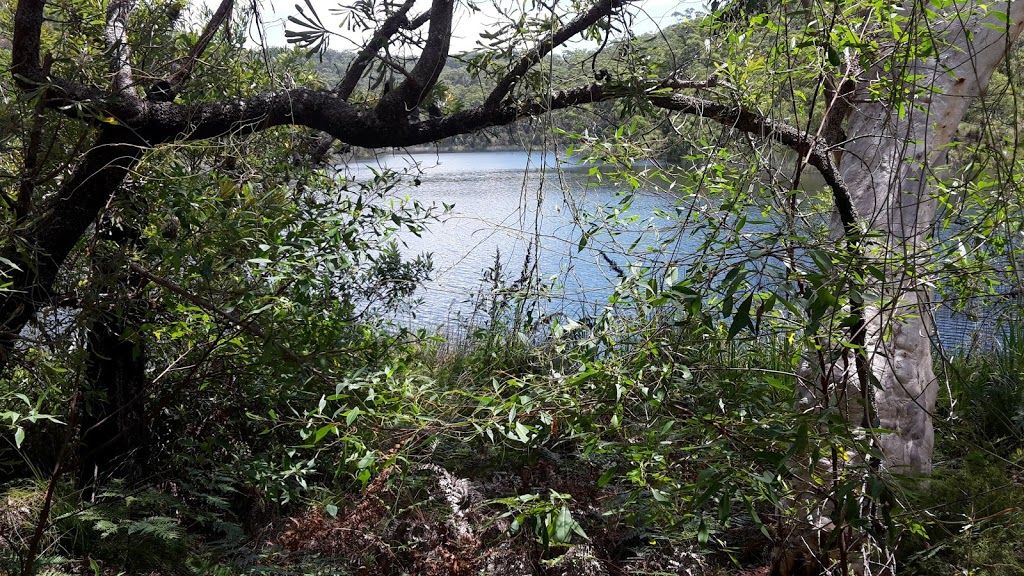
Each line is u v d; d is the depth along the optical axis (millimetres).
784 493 2484
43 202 2764
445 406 2572
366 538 3168
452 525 3146
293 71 3988
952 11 2914
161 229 3006
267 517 3783
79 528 3191
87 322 2973
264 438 3914
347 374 2586
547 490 3365
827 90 3148
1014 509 3074
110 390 3635
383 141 3070
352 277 4172
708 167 2678
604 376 2352
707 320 2197
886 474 2174
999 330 5195
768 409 2490
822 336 2436
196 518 3494
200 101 3021
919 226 3174
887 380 3260
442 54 2949
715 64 2953
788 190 2664
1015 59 3045
